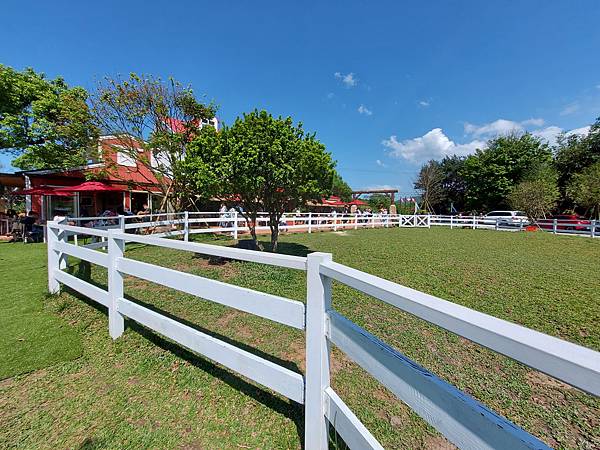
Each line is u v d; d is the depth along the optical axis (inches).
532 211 674.2
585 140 837.8
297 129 260.8
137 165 483.2
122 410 76.7
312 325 58.3
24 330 118.7
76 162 499.8
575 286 185.6
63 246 154.7
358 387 85.4
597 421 73.5
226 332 119.4
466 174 1120.2
